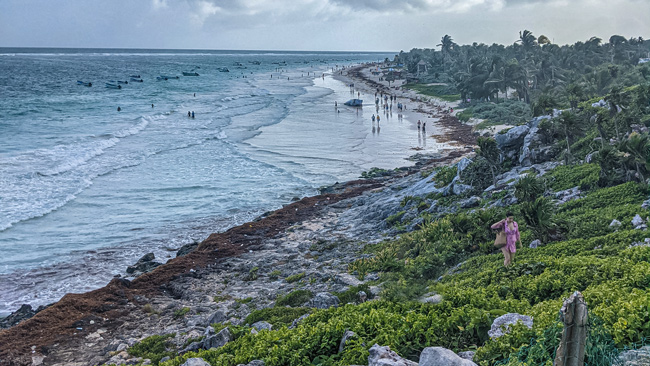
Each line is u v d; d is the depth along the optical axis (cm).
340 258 2906
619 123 3303
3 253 3106
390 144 6862
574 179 2959
